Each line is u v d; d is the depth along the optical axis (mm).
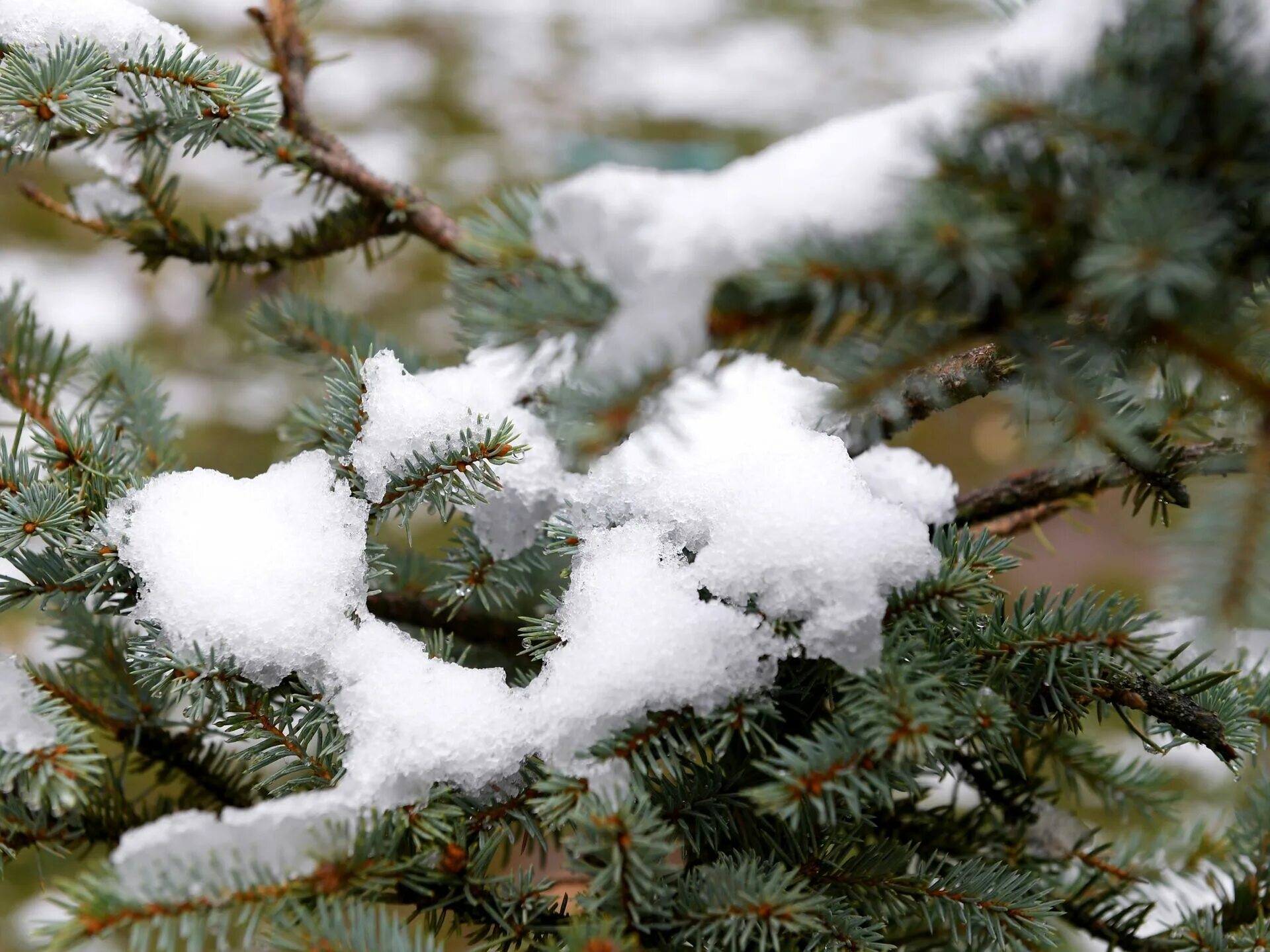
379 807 1392
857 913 1422
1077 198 1323
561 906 1413
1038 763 1515
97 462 1446
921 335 1342
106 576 1413
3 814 1438
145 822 1476
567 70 5520
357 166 1562
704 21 6066
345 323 1600
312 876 1369
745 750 1425
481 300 1442
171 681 1407
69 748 1391
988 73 1333
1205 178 1319
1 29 1443
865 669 1388
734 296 1354
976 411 3523
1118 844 1521
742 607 1405
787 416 1436
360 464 1427
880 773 1379
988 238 1312
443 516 1438
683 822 1412
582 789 1381
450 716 1402
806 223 1354
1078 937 1541
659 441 1430
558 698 1398
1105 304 1325
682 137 5078
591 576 1417
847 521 1401
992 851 1485
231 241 1581
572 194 1484
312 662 1414
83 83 1424
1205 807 1659
